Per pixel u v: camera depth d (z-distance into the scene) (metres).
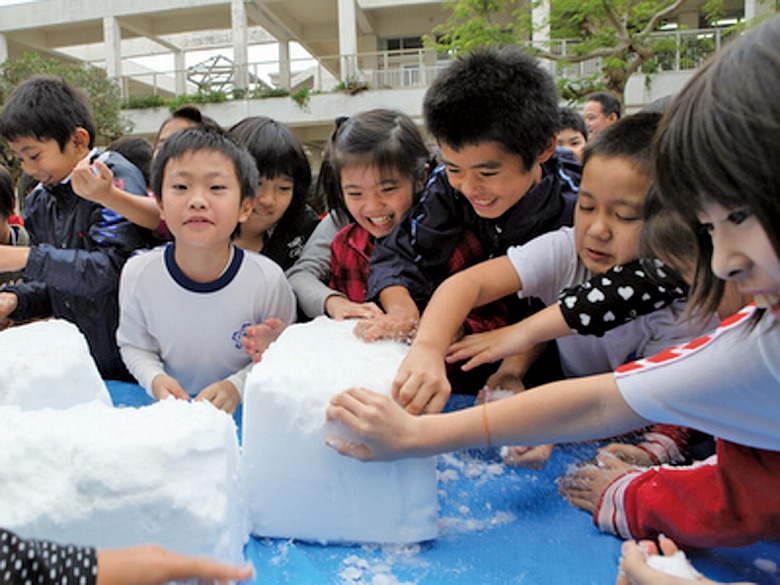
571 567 0.79
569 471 1.02
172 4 12.42
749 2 7.95
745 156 0.45
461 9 6.73
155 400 1.31
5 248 1.55
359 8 11.95
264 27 13.07
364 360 0.94
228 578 0.55
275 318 1.37
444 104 1.15
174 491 0.69
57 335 1.10
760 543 0.83
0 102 9.39
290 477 0.83
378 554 0.82
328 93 10.27
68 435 0.72
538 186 1.31
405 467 0.82
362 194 1.44
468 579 0.76
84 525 0.68
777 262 0.48
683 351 0.76
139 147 2.24
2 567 0.47
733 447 0.74
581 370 1.35
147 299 1.33
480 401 1.18
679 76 8.19
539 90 1.18
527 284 1.23
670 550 0.72
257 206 1.56
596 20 6.40
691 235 0.64
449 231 1.41
